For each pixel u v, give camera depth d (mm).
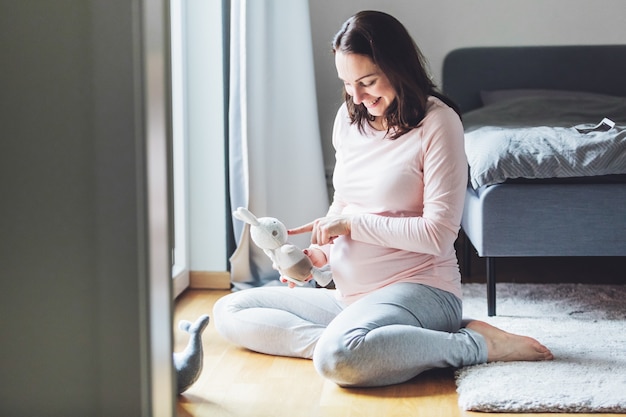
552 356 2219
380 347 2016
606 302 2918
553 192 2713
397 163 2152
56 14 1252
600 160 2668
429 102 2148
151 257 1294
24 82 1268
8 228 1300
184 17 3055
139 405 1323
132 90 1256
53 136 1275
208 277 3152
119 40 1248
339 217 2168
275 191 3221
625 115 3902
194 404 1975
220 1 3055
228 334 2387
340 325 2072
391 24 2055
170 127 1344
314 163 3328
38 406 1336
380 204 2182
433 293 2168
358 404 1966
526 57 4266
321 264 2344
